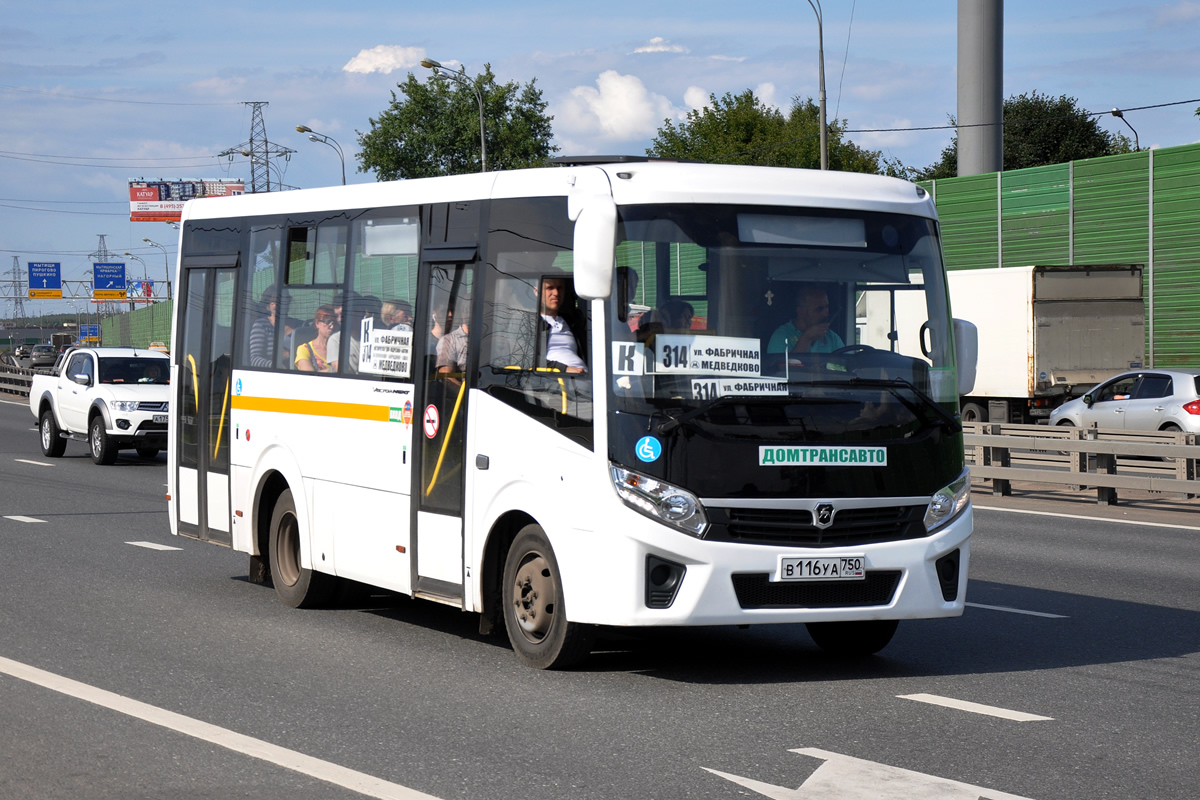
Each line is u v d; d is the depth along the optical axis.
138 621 11.04
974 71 55.22
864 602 8.73
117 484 23.56
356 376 10.98
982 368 36.50
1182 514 20.17
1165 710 8.07
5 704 8.09
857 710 8.02
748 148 94.44
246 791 6.32
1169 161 40.94
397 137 93.88
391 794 6.27
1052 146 79.62
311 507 11.52
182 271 13.86
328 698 8.30
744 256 8.76
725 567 8.38
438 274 10.16
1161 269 41.31
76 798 6.21
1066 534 17.69
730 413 8.50
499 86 93.00
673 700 8.27
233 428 12.70
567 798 6.21
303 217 11.96
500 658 9.60
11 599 12.00
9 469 26.42
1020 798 6.25
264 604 12.00
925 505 8.92
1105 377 35.94
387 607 11.94
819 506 8.60
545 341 9.02
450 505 9.85
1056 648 10.15
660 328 8.54
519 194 9.45
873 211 9.16
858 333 8.95
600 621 8.49
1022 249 45.88
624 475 8.41
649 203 8.68
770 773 6.64
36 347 145.75
